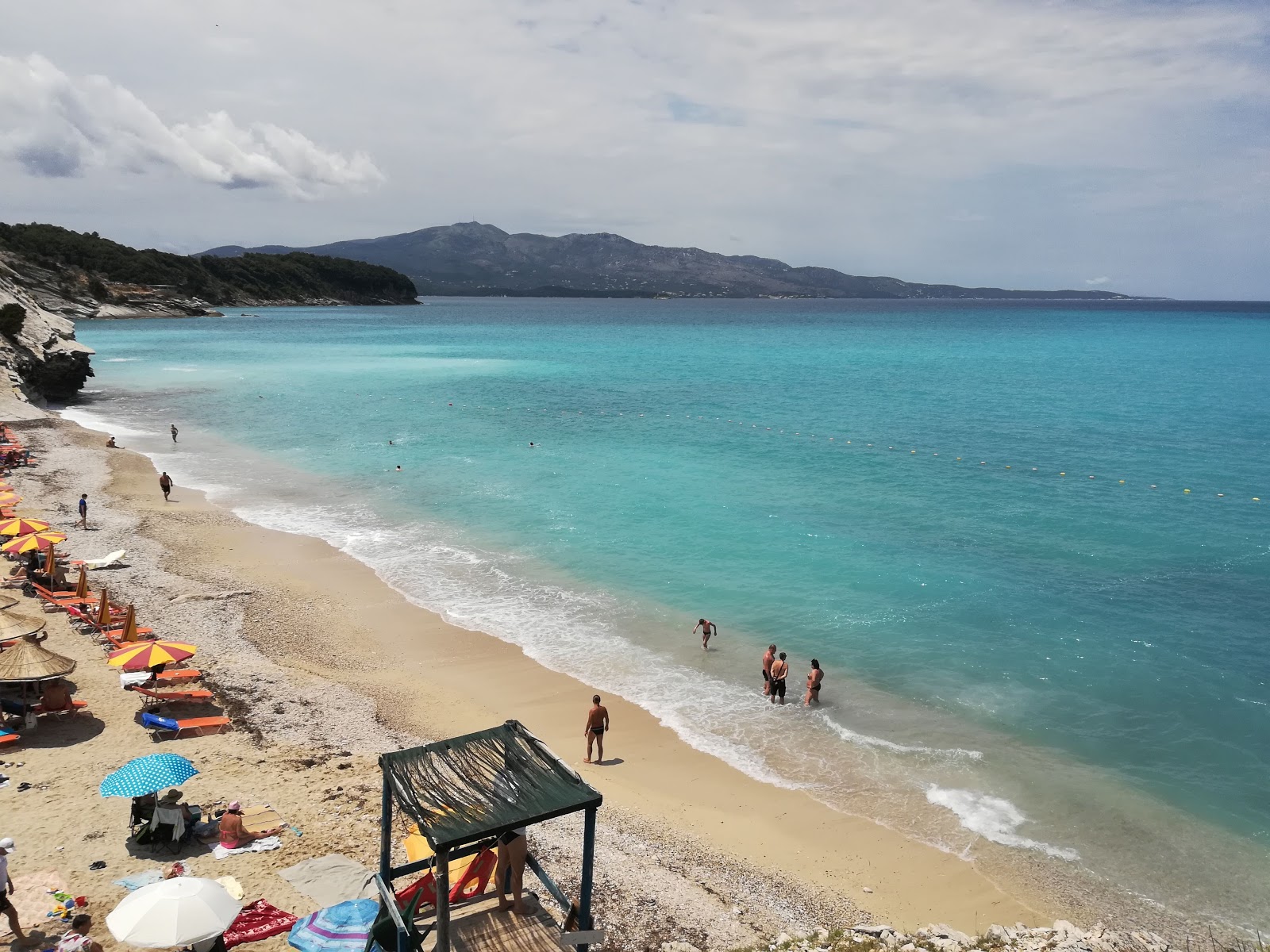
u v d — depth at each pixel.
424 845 12.33
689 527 36.12
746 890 14.68
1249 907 14.52
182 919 10.15
